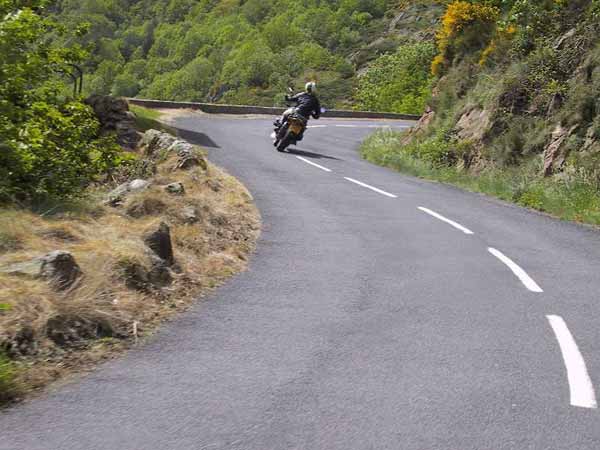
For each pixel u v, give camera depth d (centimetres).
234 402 429
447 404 439
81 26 1035
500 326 612
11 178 805
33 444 363
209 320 599
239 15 18025
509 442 389
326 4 16512
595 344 572
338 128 3750
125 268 630
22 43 888
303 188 1464
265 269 798
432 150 2061
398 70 10494
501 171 1747
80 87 1566
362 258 873
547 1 2131
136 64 16962
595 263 894
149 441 372
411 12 13600
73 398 424
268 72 12762
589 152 1543
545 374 498
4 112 824
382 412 423
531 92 1869
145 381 457
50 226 683
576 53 1839
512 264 861
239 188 1297
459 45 2614
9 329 471
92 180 985
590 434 404
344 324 605
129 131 1559
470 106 2120
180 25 19000
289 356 518
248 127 3091
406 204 1332
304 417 411
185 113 3541
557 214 1344
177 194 975
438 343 561
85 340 510
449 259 880
